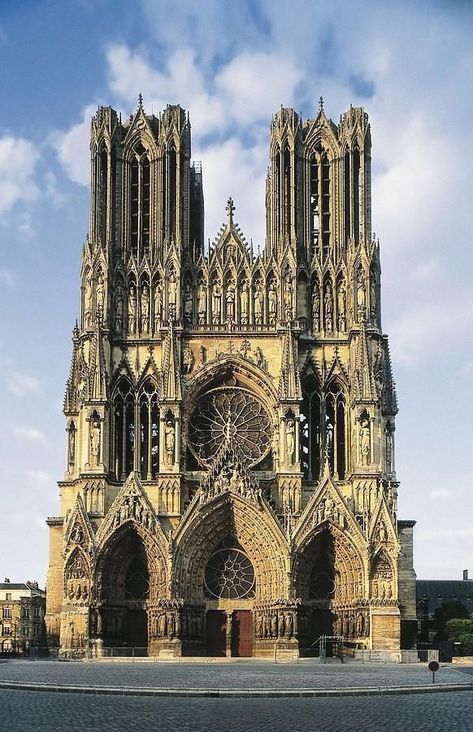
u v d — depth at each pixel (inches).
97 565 4409.5
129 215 5002.5
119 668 3368.6
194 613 4461.1
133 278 4896.7
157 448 4778.5
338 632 4463.6
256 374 4766.2
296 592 4434.1
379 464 4584.2
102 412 4626.0
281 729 1475.1
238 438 4778.5
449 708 1808.6
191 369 4788.4
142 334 4835.1
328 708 1818.4
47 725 1491.1
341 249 4943.4
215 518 4515.3
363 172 4992.6
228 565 4576.8
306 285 4899.1
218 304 4859.7
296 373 4667.8
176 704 1883.6
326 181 5083.7
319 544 4515.3
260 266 4896.7
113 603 4458.7
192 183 6048.2
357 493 4557.1
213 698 2054.6
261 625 4458.7
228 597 4552.2
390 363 4965.6
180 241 4931.1
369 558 4402.1
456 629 5388.8
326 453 4606.3
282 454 4596.5
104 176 4990.2
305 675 2876.5
